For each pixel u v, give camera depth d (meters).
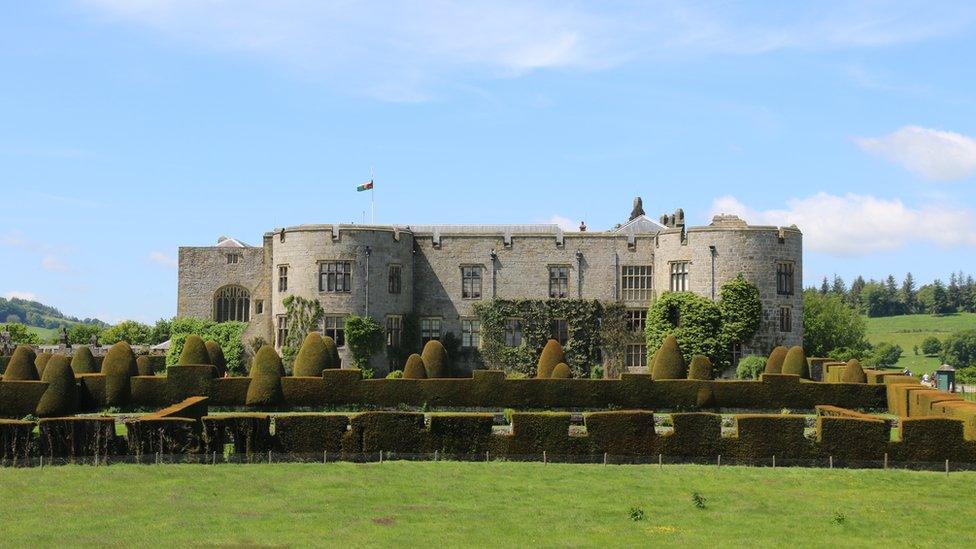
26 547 29.39
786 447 43.81
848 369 64.94
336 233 74.44
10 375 61.88
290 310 74.44
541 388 61.41
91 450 41.88
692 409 61.31
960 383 105.06
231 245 91.25
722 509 35.41
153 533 31.05
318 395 61.03
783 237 74.25
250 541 30.25
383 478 39.56
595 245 78.50
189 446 42.50
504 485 38.78
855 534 32.41
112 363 61.72
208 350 71.75
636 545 30.53
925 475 41.56
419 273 78.25
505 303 77.88
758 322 73.12
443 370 68.38
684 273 74.88
